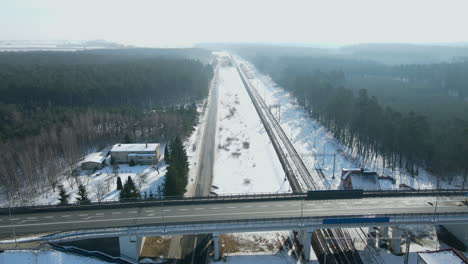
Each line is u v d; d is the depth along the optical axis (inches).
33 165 3882.9
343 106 5260.8
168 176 3065.9
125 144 4557.1
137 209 2802.7
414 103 6638.8
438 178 3902.6
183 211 2751.0
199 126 6171.3
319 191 2960.1
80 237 2388.0
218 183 3917.3
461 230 2815.0
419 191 3068.4
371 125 4547.2
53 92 6136.8
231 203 2888.8
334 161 4234.7
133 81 6993.1
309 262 2556.6
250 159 4702.3
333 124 5816.9
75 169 4183.1
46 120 4682.6
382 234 2844.5
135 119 5319.9
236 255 2632.9
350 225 2554.1
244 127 6245.1
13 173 3686.0
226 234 2910.9
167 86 7554.1
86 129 4820.4
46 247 2308.1
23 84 6112.2
